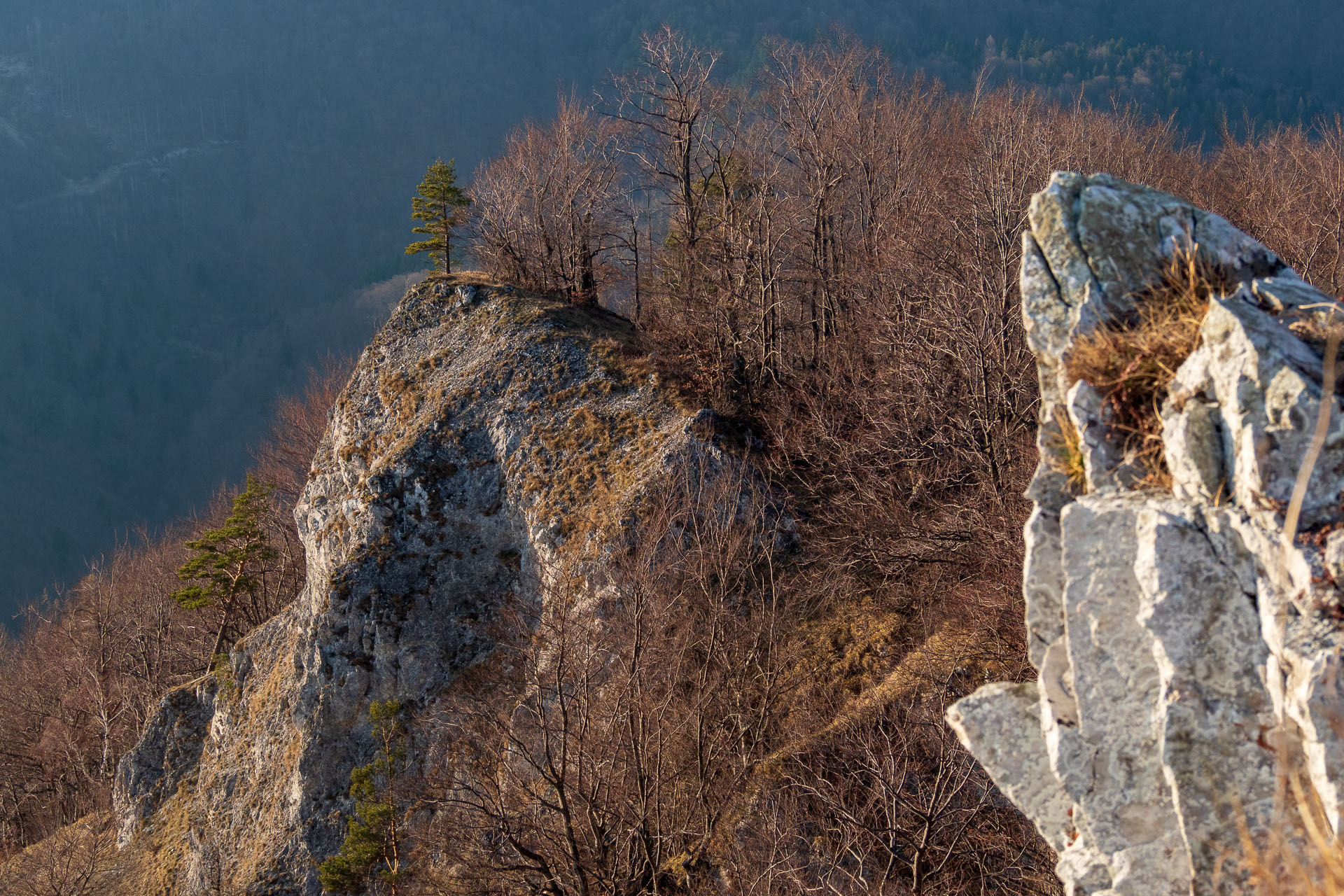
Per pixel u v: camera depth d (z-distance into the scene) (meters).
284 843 30.25
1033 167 28.20
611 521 28.20
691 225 42.88
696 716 21.16
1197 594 4.63
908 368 27.23
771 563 26.11
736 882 18.94
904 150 43.41
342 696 30.75
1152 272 5.53
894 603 25.00
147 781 38.94
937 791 17.17
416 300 40.47
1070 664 5.12
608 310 46.34
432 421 34.09
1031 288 5.82
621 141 47.69
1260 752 4.44
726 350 34.88
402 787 27.23
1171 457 4.95
